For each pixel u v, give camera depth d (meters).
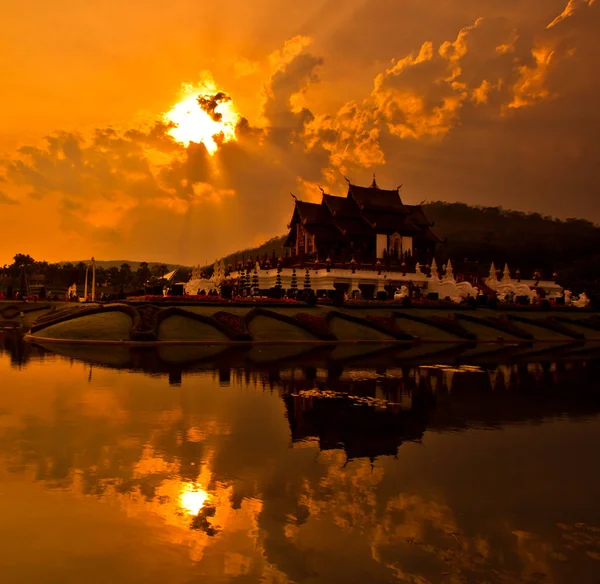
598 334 62.88
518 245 149.75
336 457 13.77
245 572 8.38
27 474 12.04
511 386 25.11
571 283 111.69
